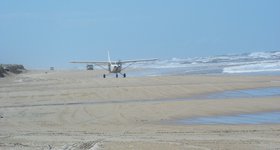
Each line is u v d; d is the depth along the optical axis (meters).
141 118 42.84
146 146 26.11
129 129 36.38
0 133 34.62
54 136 32.28
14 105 57.00
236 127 36.81
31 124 40.72
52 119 43.62
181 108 48.25
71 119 43.31
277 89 66.19
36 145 27.78
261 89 67.00
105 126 38.50
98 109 49.50
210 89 68.44
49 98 63.56
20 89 81.88
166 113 45.34
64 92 69.94
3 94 71.69
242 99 54.56
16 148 26.73
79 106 53.19
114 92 67.56
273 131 34.25
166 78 92.31
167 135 32.50
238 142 28.25
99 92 68.25
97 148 25.47
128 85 80.19
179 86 73.06
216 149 25.59
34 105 56.22
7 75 149.62
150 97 61.62
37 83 97.81
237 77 88.75
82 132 34.69
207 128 36.41
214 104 50.66
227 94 62.38
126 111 47.25
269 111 45.59
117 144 26.77
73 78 117.50
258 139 29.72
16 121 42.88
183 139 29.80
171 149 25.30
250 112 45.31
